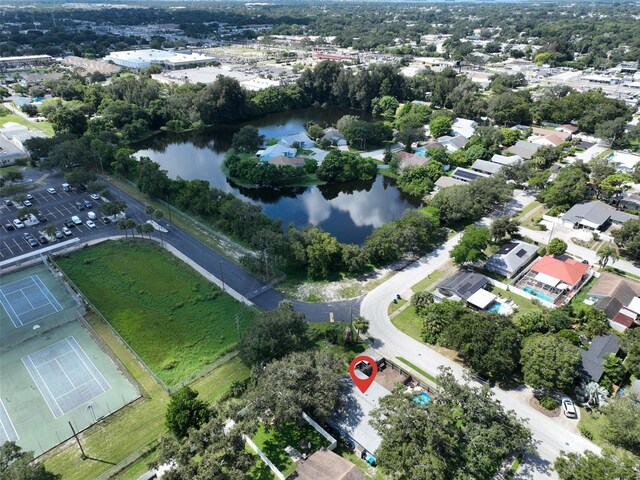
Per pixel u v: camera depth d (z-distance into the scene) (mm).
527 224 116250
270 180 146625
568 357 62562
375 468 54594
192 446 52812
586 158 160500
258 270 93875
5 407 63719
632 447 56938
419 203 137500
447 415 53406
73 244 104188
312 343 75875
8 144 169875
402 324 81062
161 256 101625
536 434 59406
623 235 99938
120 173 145250
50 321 80750
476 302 82438
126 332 78250
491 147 163250
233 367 71375
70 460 56094
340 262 96938
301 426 60500
